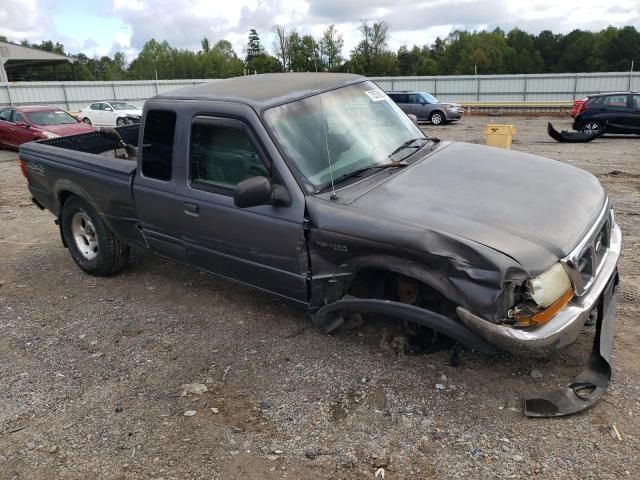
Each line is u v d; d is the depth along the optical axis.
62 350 4.11
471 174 3.73
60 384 3.66
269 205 3.60
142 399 3.44
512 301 2.81
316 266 3.50
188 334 4.23
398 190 3.48
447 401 3.19
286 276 3.69
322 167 3.63
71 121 16.59
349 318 3.91
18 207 8.99
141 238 4.79
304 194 3.48
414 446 2.87
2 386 3.66
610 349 3.27
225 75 84.44
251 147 3.67
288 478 2.71
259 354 3.86
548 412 3.00
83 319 4.61
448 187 3.52
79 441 3.09
